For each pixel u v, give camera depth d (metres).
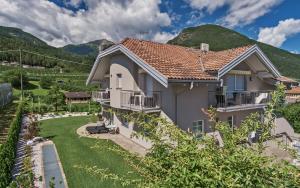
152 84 16.09
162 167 3.74
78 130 22.47
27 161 12.71
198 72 15.24
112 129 20.55
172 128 4.27
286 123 20.09
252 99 17.73
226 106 15.82
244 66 18.25
